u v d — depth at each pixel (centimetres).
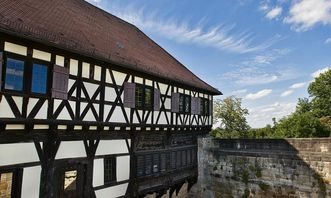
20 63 791
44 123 843
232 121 3047
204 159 1777
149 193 1356
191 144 1734
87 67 994
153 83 1330
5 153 770
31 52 817
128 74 1177
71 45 907
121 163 1163
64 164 929
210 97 1933
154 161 1366
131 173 1211
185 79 1586
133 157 1230
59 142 916
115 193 1124
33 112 819
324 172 1339
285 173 1459
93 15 1482
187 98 1631
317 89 4256
